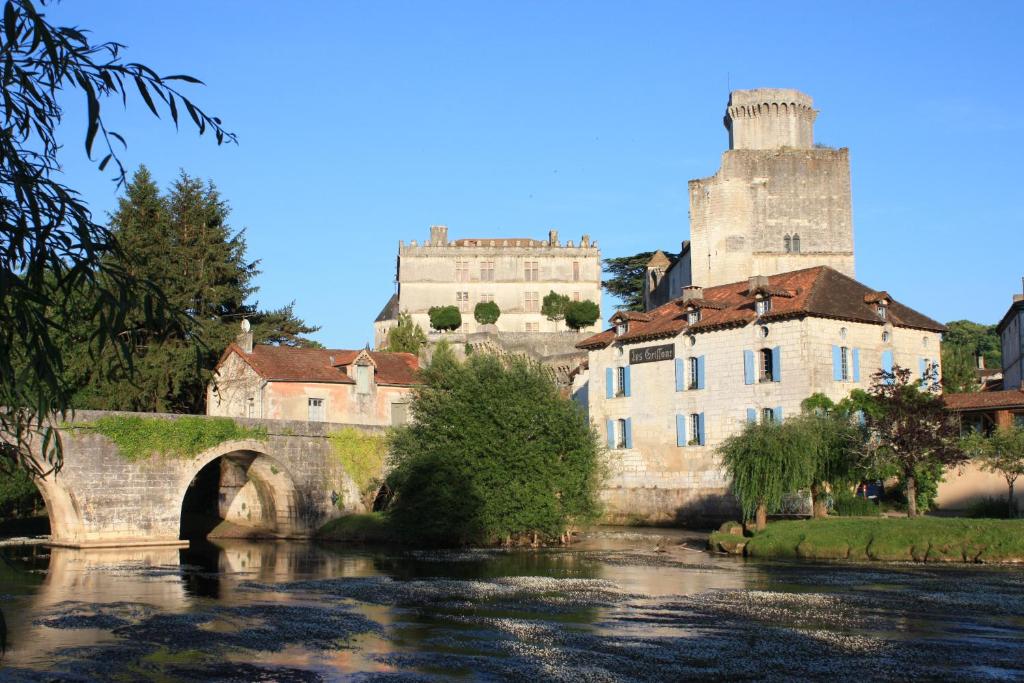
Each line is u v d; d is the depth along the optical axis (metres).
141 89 9.08
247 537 51.50
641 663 18.64
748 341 50.66
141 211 65.50
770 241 76.19
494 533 43.75
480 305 100.56
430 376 47.03
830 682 17.20
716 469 51.66
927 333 53.62
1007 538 34.44
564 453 45.25
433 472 43.53
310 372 58.50
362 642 20.80
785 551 37.34
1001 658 19.02
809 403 47.16
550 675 17.72
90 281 9.26
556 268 105.88
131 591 28.80
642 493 55.22
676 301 58.97
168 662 18.94
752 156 76.75
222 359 60.81
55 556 38.91
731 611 24.53
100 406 55.34
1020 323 57.97
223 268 67.94
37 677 17.72
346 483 50.84
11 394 9.95
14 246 9.26
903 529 36.19
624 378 57.25
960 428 43.53
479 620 23.47
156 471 43.50
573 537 47.78
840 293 51.09
